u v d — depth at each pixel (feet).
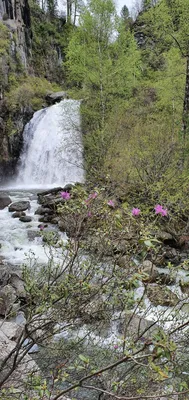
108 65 43.55
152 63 55.16
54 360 8.38
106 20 44.96
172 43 36.60
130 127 36.96
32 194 44.80
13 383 7.21
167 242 22.56
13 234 25.95
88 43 46.14
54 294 5.85
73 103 47.73
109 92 44.78
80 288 6.16
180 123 32.58
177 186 24.84
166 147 28.17
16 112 59.21
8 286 15.92
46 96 66.59
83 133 46.32
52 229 26.45
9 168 57.36
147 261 15.78
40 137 58.18
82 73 46.03
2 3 67.67
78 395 8.11
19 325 12.76
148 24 37.17
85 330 9.36
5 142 56.65
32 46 79.77
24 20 75.92
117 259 6.74
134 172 27.86
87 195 7.01
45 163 56.80
